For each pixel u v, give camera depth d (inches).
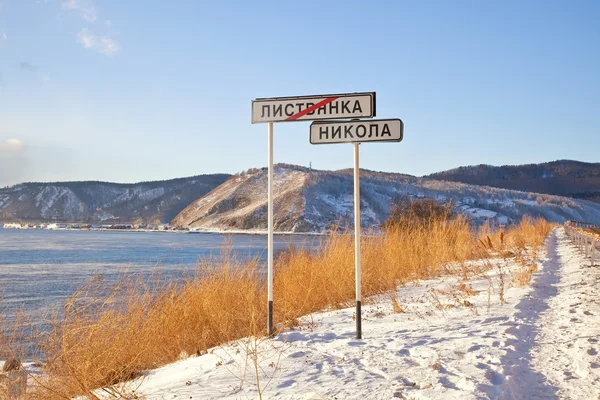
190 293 359.6
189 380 215.8
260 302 377.7
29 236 6496.1
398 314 351.6
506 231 1241.4
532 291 426.9
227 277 382.9
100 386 231.0
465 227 837.8
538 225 1534.2
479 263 708.0
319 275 444.1
